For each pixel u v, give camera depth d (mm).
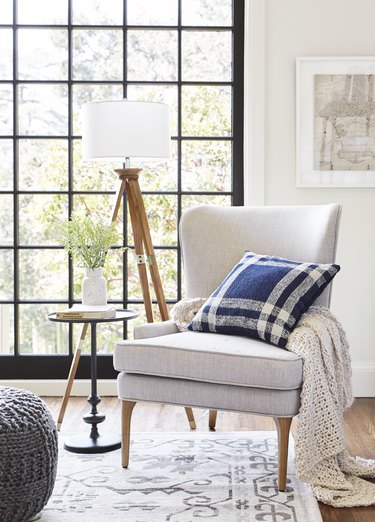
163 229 4508
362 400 4312
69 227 3426
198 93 4457
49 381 4430
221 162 4473
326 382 2832
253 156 4359
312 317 3008
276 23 4348
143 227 3797
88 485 2830
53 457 2545
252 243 3508
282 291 3010
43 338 4516
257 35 4336
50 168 4473
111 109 3527
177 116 4469
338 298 4398
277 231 3479
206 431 3615
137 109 3541
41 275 4504
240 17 4426
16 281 4488
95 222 4492
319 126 4332
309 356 2775
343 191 4367
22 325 4516
